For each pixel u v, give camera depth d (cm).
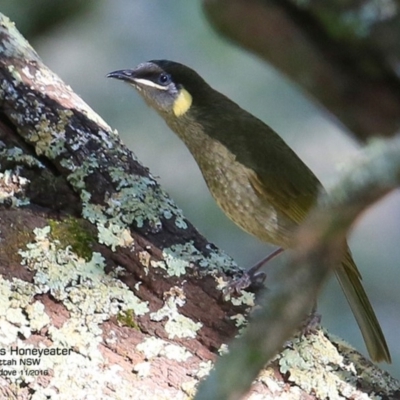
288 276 420
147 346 761
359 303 947
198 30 1648
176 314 789
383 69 689
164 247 827
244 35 696
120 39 1628
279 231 988
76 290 765
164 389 745
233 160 968
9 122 852
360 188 395
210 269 818
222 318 797
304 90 729
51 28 1490
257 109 1639
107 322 765
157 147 1562
